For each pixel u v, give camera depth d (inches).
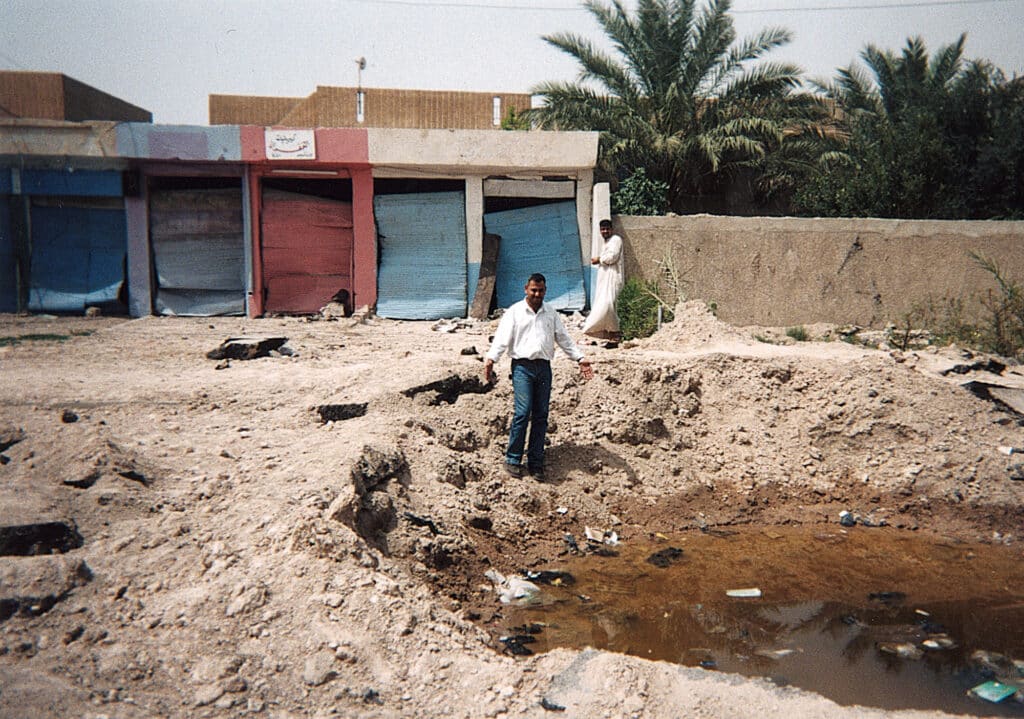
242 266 632.4
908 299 605.0
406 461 261.4
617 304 568.7
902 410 338.6
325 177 620.1
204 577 187.9
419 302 631.8
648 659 195.9
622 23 837.8
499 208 653.3
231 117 932.0
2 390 308.0
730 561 262.4
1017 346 524.1
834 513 305.1
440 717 158.1
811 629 215.0
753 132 834.8
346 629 175.5
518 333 283.6
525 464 295.9
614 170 832.9
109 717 142.6
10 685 145.3
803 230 604.7
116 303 626.8
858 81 906.7
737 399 351.6
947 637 211.2
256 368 375.2
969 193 723.4
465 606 220.7
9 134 594.9
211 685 158.1
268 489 224.8
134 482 222.4
